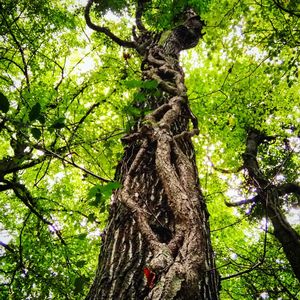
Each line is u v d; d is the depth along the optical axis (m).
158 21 3.95
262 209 7.95
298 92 7.57
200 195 2.22
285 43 4.21
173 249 1.44
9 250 4.44
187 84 7.96
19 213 7.04
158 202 2.02
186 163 2.03
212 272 1.85
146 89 1.97
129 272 1.64
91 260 6.61
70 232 6.11
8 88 5.61
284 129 8.97
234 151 9.21
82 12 6.95
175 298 1.19
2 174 4.30
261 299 5.19
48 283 4.02
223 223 7.92
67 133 4.61
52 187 7.07
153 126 2.24
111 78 6.35
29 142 2.10
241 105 7.70
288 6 3.72
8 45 5.61
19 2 4.86
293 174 8.64
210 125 8.40
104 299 1.54
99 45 7.18
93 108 5.43
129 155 2.51
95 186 1.40
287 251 6.29
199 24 4.88
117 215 2.10
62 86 6.70
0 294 4.20
